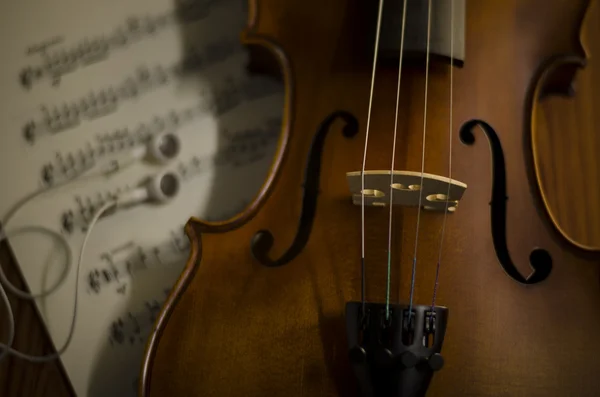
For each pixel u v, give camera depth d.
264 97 0.48
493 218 0.40
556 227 0.40
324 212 0.40
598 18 0.48
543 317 0.39
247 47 0.44
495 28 0.43
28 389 0.44
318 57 0.43
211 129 0.48
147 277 0.46
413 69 0.42
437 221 0.40
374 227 0.40
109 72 0.47
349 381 0.38
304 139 0.42
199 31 0.48
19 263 0.45
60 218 0.46
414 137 0.41
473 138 0.42
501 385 0.38
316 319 0.39
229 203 0.48
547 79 0.44
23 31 0.46
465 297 0.39
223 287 0.40
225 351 0.39
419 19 0.42
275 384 0.38
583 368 0.38
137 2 0.48
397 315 0.37
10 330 0.44
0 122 0.46
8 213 0.46
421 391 0.37
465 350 0.38
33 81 0.46
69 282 0.46
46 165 0.46
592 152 0.46
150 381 0.39
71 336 0.45
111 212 0.46
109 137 0.47
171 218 0.47
